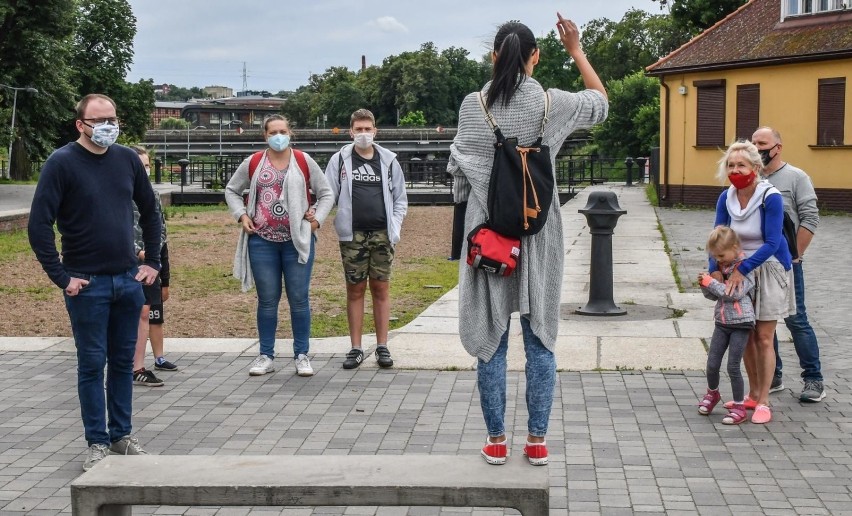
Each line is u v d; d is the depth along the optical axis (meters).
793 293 6.39
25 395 7.23
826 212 25.34
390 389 7.29
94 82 71.06
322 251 18.47
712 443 5.87
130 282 5.59
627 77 62.72
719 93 27.77
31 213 5.28
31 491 5.20
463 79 140.62
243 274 7.79
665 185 28.86
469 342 4.20
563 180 41.09
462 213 4.27
